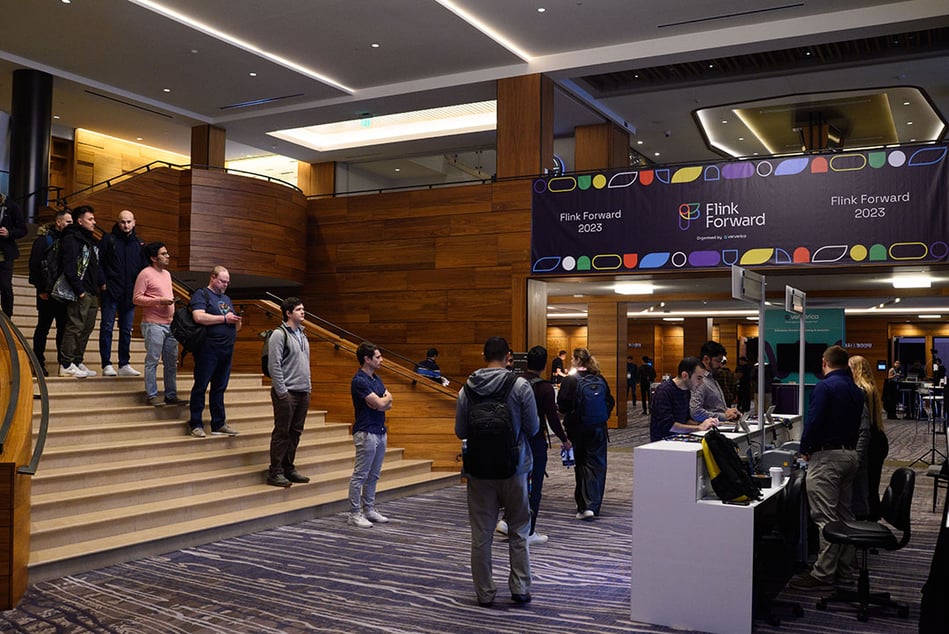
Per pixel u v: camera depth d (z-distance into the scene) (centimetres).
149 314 820
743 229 1195
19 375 525
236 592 517
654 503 472
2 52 1370
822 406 535
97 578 543
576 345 3484
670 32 1291
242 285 1609
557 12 1220
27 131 1408
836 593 510
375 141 1894
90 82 1505
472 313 1384
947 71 1412
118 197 1371
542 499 895
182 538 629
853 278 1354
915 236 1098
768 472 561
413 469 986
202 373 798
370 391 727
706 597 455
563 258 1312
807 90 1526
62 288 798
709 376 723
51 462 655
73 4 1182
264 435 860
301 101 1625
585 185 1302
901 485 497
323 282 1543
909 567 600
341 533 695
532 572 577
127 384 846
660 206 1248
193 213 1435
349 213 1524
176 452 761
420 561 602
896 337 2891
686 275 1271
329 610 485
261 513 708
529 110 1399
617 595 523
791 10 1202
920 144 1102
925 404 2292
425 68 1446
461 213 1407
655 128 1778
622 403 1894
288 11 1217
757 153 1942
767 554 491
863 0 1166
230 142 1984
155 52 1369
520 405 493
